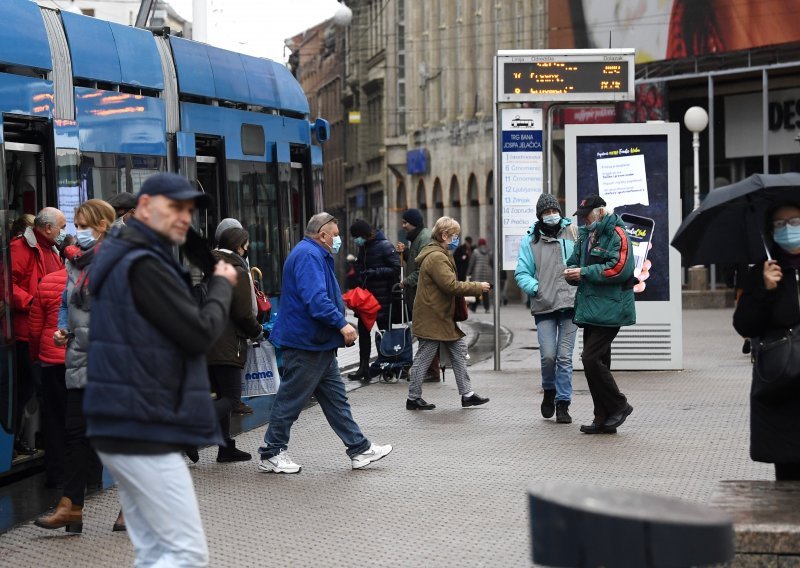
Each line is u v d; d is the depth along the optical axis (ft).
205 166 57.98
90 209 33.99
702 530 16.61
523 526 34.04
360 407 58.70
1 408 40.68
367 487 39.81
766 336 29.14
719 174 175.52
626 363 71.77
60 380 39.14
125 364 22.49
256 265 61.41
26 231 42.24
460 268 163.53
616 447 45.96
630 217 71.05
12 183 43.04
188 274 23.43
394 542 32.53
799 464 29.78
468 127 238.07
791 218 28.48
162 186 23.02
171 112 54.60
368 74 322.14
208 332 22.80
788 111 165.37
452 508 36.45
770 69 163.63
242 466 44.16
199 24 89.10
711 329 108.68
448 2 248.32
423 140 265.13
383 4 302.04
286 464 42.63
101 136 48.34
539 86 74.79
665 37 175.11
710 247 30.09
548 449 45.83
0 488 41.96
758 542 24.93
